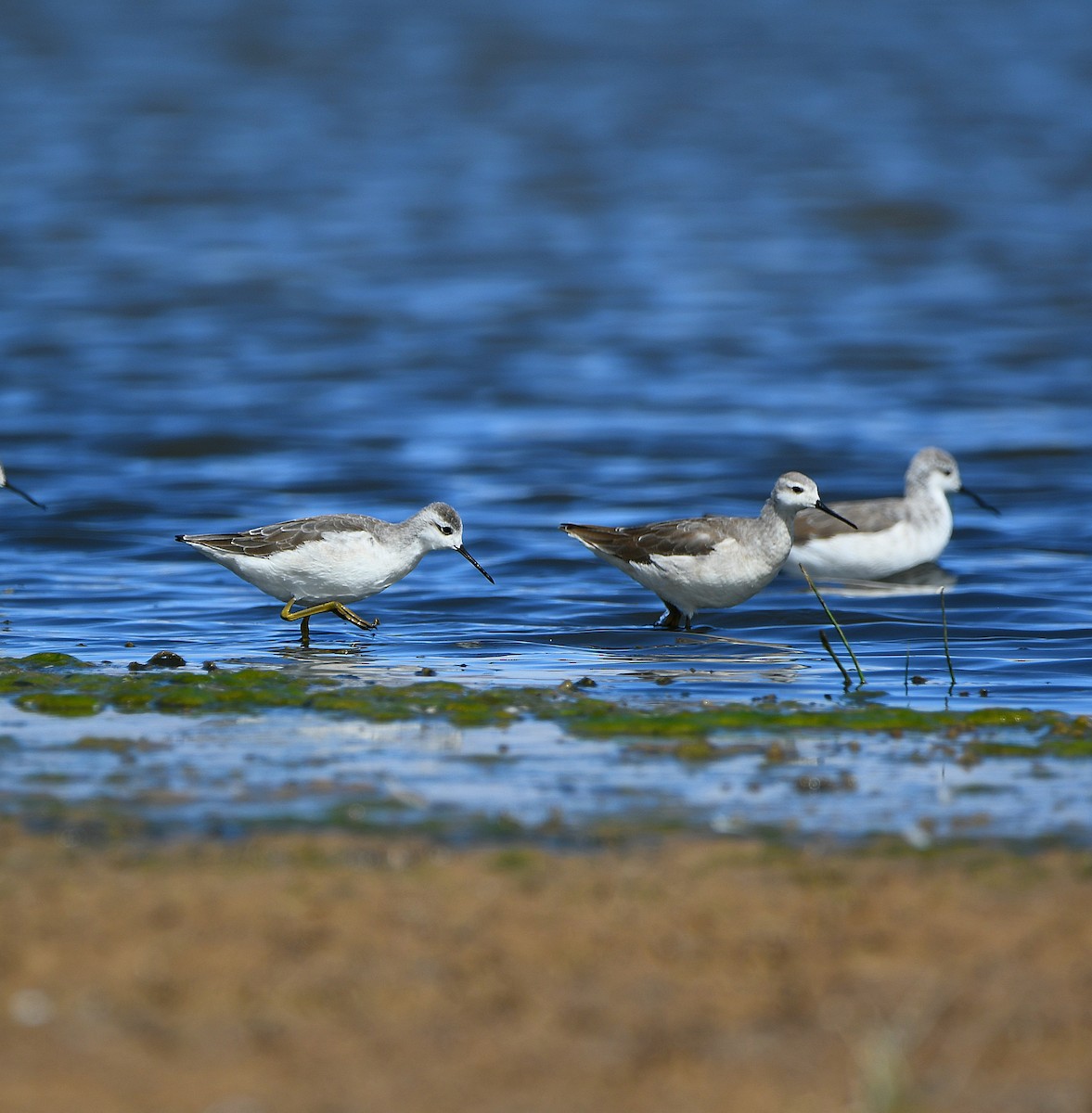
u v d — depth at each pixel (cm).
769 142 5775
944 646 1450
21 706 1223
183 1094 630
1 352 3141
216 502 2153
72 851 880
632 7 9712
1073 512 2130
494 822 945
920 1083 647
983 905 809
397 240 4334
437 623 1608
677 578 1575
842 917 795
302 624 1528
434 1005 703
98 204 4681
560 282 3894
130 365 3080
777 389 2936
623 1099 632
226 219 4562
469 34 8531
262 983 719
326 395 2883
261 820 944
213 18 9075
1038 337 3322
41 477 2294
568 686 1302
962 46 8250
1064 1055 666
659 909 804
